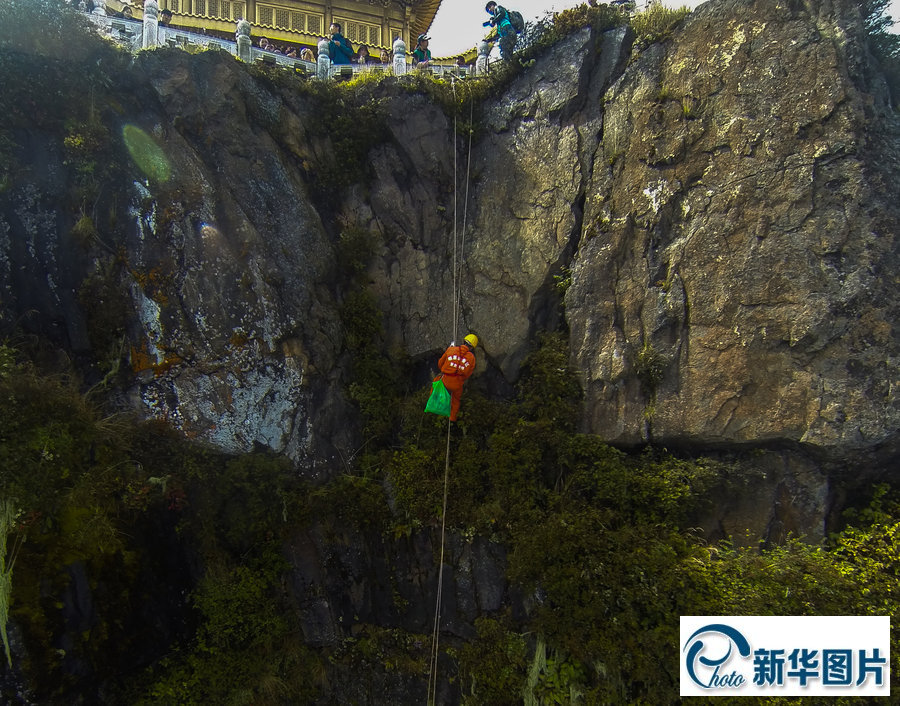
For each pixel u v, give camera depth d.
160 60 8.30
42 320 7.67
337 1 16.06
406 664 8.59
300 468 8.51
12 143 7.45
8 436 6.33
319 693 8.60
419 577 8.72
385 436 9.21
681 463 7.98
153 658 7.70
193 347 7.95
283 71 9.46
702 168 8.29
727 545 7.57
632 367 8.39
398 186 9.95
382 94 9.85
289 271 8.70
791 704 6.31
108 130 7.95
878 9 7.79
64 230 7.71
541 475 8.43
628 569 7.11
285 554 8.47
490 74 10.12
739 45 8.20
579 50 9.45
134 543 7.48
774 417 7.51
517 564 7.72
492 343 9.38
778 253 7.65
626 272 8.65
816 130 7.62
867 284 7.23
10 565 6.18
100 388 7.70
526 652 7.87
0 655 6.10
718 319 7.93
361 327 9.37
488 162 9.96
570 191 9.23
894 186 7.46
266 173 8.89
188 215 8.07
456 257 9.81
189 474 7.77
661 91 8.73
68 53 7.77
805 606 6.51
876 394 7.11
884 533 7.16
